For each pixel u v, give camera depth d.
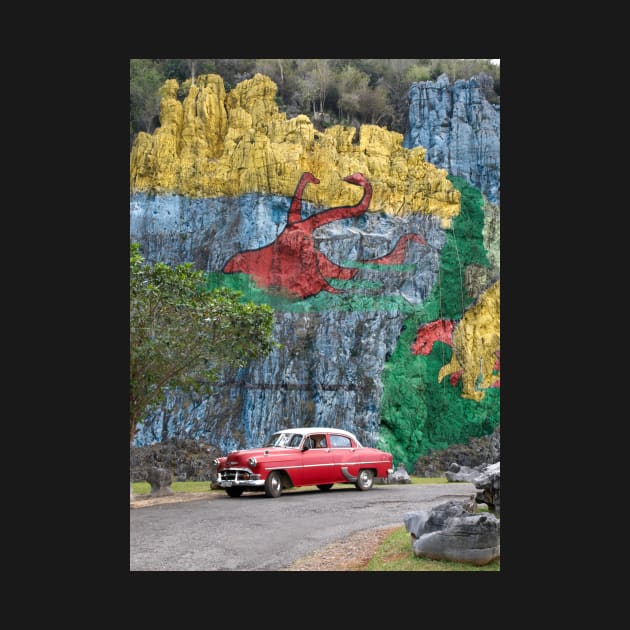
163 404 31.44
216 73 35.66
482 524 13.81
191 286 23.08
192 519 17.56
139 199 33.59
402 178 35.53
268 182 34.28
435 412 34.31
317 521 17.28
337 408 33.22
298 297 33.91
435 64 36.75
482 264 35.38
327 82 35.75
